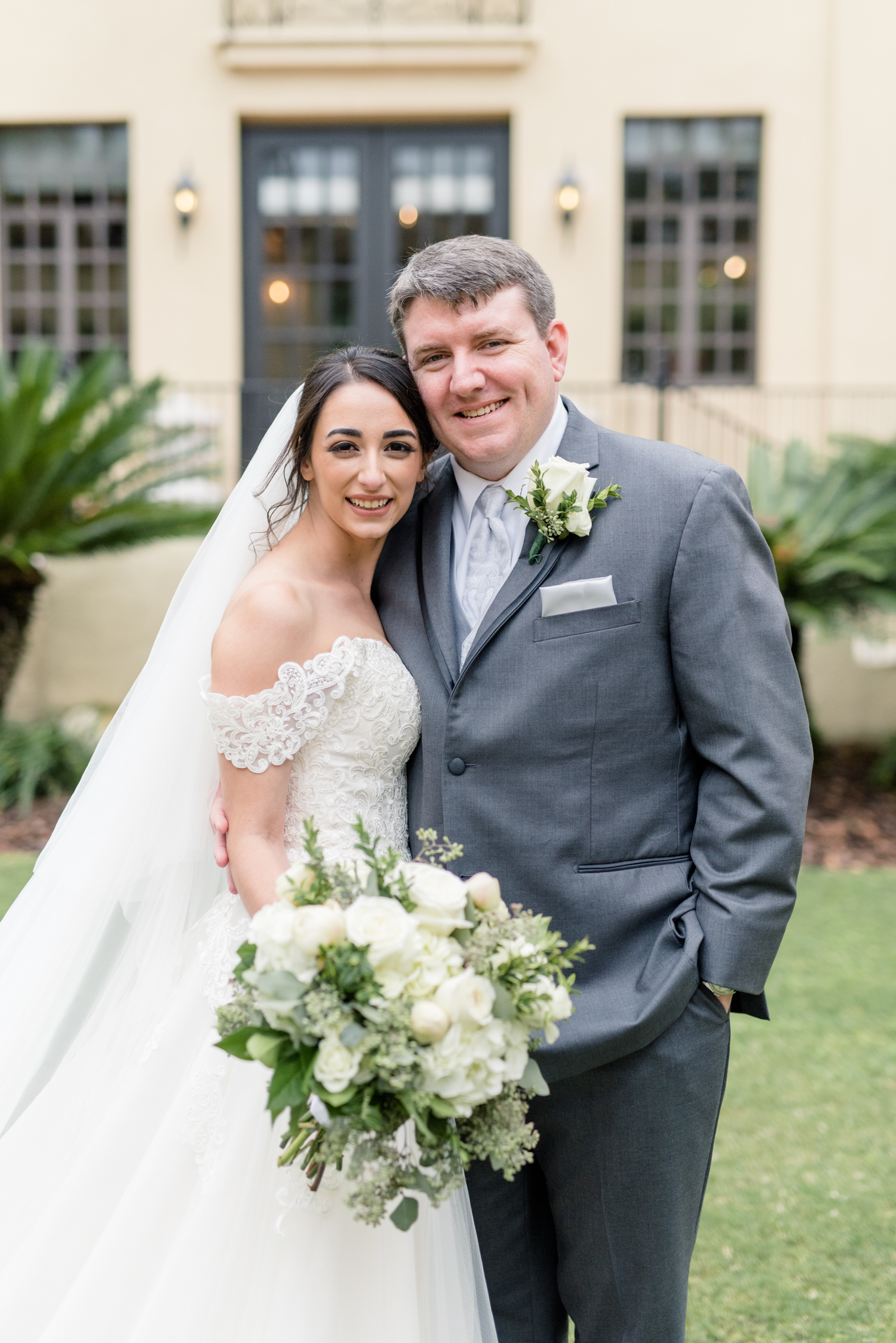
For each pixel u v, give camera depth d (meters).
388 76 9.19
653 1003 1.75
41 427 6.95
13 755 7.05
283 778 1.78
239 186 9.41
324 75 9.19
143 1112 1.80
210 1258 1.66
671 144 9.40
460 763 1.85
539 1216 2.01
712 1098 1.84
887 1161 3.11
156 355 9.39
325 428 1.83
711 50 9.11
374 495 1.84
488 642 1.85
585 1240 1.87
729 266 9.47
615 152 9.19
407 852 1.95
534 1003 1.44
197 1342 1.62
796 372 9.29
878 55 8.95
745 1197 2.94
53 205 9.60
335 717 1.84
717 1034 1.83
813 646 8.84
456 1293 1.74
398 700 1.88
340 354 1.88
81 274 9.67
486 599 1.94
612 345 9.31
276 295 9.60
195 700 1.94
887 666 8.77
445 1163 1.46
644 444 1.94
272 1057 1.41
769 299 9.27
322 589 1.88
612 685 1.83
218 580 1.96
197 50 9.20
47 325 9.72
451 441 1.90
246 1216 1.68
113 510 7.19
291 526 2.00
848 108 9.00
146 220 9.32
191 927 1.98
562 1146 1.85
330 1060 1.36
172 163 9.27
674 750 1.88
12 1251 1.84
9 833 6.36
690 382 9.56
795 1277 2.60
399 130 9.44
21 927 2.00
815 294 9.23
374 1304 1.65
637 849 1.85
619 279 9.30
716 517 1.82
